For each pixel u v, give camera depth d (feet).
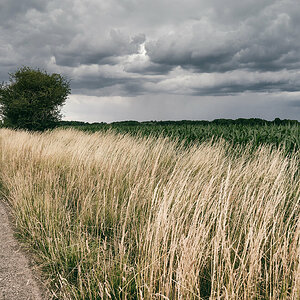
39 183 15.71
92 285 7.26
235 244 8.18
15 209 13.28
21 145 24.62
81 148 20.95
